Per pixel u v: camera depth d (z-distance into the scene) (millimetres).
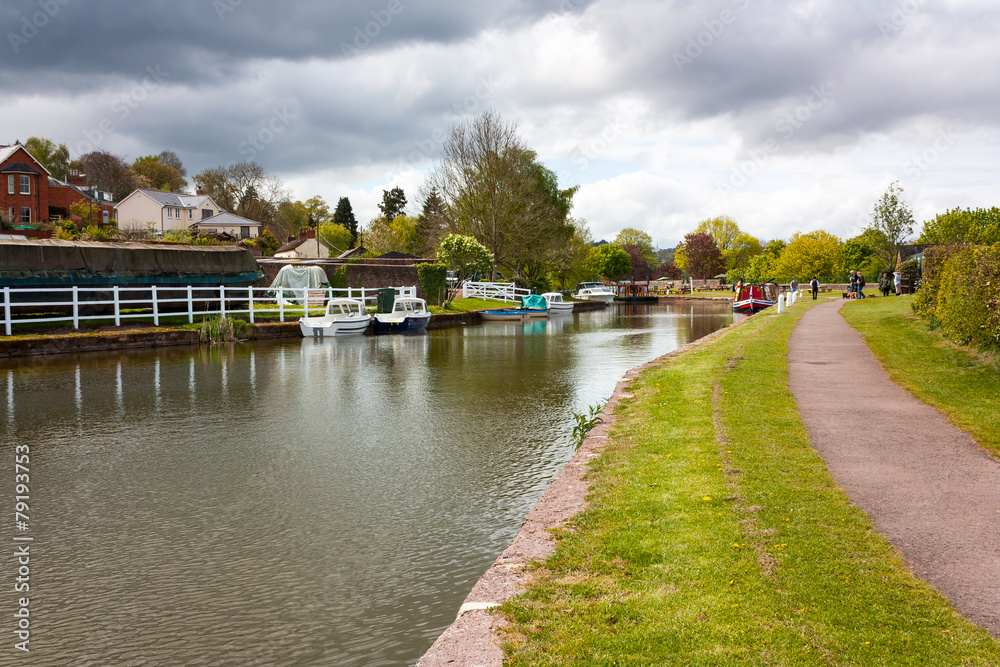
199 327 29688
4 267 26781
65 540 7320
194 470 9859
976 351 13219
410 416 13570
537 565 5004
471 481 9289
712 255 118938
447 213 63469
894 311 24969
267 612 5766
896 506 5820
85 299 30047
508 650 3811
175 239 54156
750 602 4215
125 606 5879
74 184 83812
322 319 33156
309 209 128375
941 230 54500
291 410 14250
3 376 19234
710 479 6734
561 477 7301
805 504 5895
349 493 8820
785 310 34844
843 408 9930
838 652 3646
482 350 26797
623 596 4418
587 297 73500
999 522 5410
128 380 18531
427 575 6434
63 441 11586
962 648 3637
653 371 15156
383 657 5062
